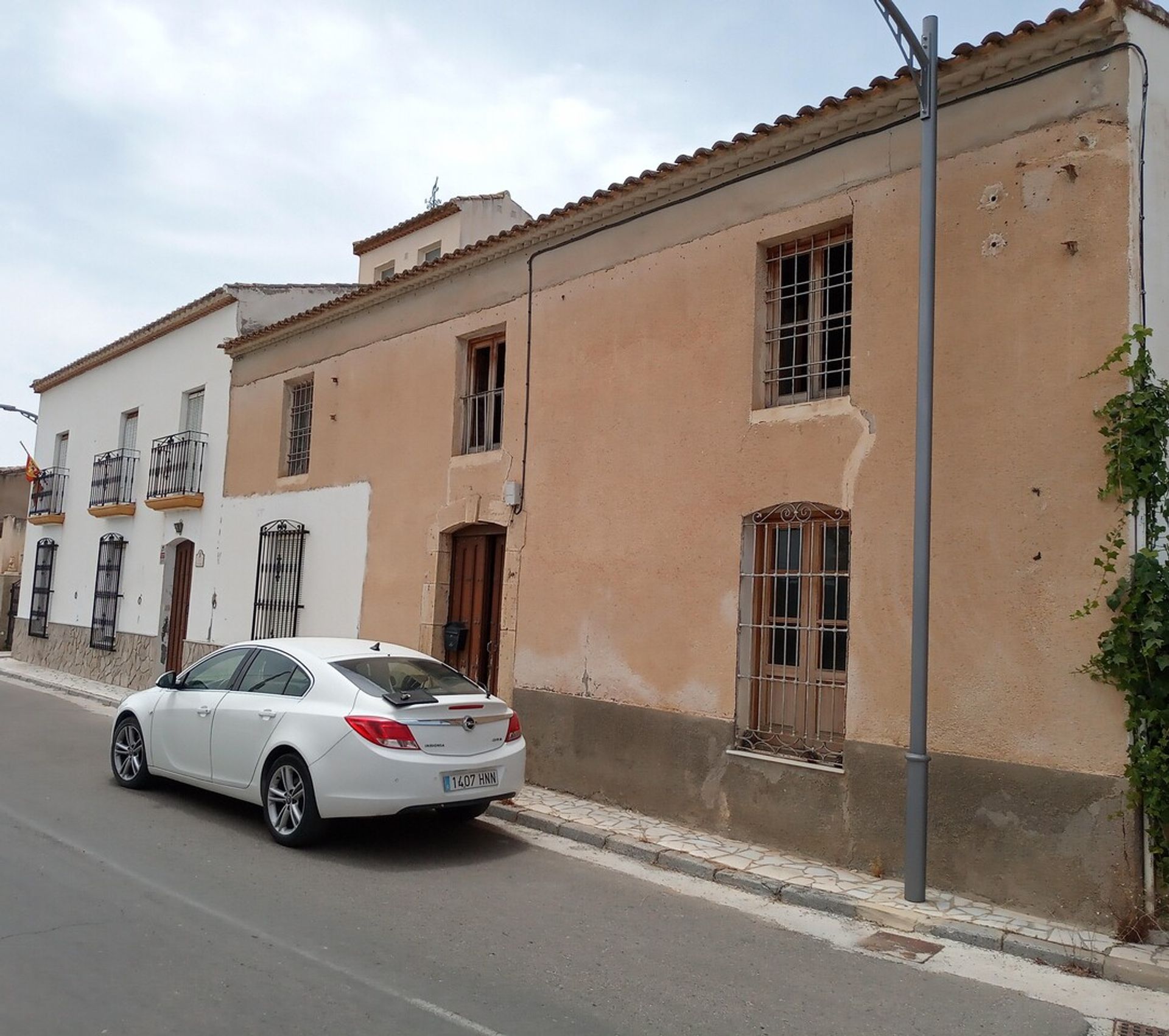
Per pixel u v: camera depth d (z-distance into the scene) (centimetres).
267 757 751
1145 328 599
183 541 1675
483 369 1146
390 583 1194
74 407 2158
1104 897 585
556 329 1009
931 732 670
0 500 2764
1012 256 663
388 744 698
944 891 652
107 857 668
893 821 690
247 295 1594
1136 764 574
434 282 1185
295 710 745
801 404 784
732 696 802
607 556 923
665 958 538
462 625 1105
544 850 770
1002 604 645
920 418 644
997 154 678
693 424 857
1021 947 565
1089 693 603
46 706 1530
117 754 920
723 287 846
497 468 1062
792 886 667
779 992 498
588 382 965
